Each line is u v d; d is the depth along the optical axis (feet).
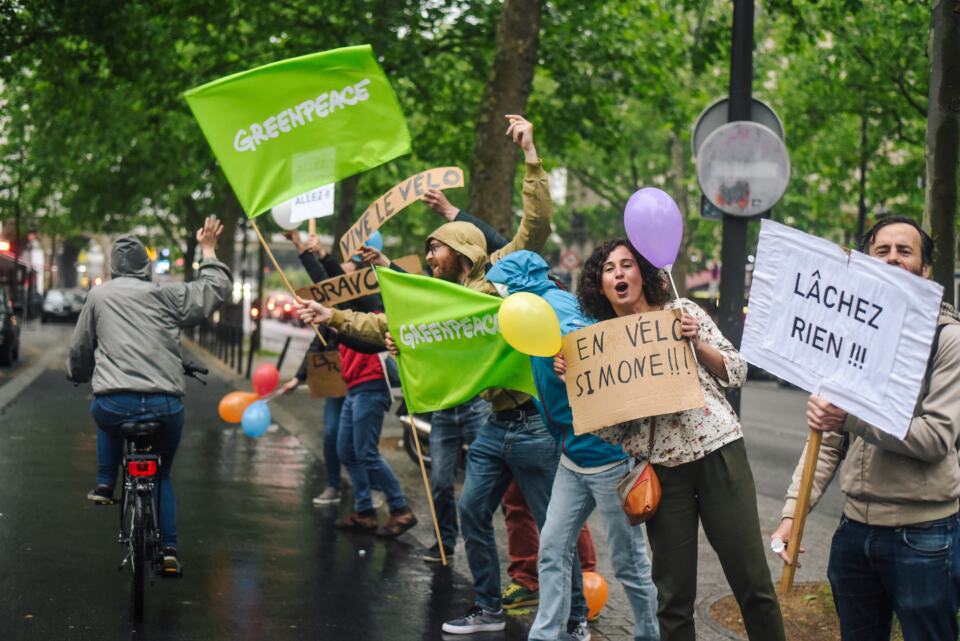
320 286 24.93
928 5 46.03
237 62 63.62
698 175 24.18
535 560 22.27
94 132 99.30
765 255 13.84
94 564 23.99
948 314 12.89
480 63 64.03
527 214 21.04
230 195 107.65
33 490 32.53
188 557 25.13
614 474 16.75
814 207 106.52
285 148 21.74
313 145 21.71
